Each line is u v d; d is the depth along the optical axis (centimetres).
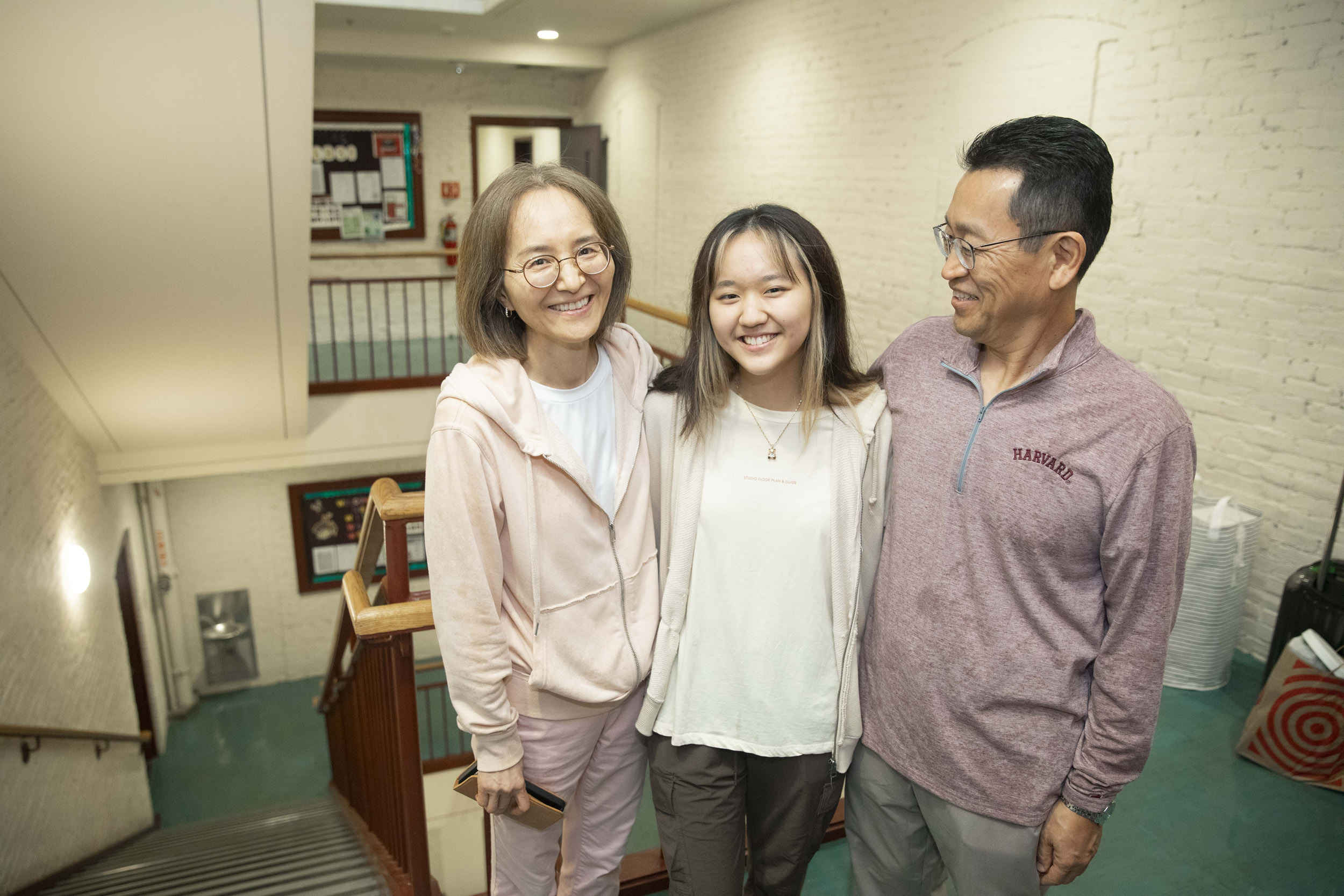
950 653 126
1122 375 115
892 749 136
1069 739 123
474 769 131
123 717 574
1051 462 116
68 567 474
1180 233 368
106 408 527
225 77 318
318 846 306
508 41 850
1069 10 407
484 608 122
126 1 280
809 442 133
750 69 670
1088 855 123
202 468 636
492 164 1061
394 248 919
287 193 378
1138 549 111
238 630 814
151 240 387
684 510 135
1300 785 248
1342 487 276
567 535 129
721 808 139
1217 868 211
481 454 121
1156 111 373
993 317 115
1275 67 324
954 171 488
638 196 884
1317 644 251
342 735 377
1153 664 115
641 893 185
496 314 128
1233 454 356
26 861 332
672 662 138
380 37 802
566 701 134
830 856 199
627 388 139
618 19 744
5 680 348
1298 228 323
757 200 682
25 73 295
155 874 329
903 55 515
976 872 131
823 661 136
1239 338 348
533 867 146
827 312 131
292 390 575
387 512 156
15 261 377
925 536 127
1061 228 108
